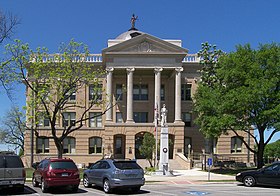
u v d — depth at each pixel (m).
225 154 52.59
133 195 19.22
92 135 52.97
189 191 21.42
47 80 36.75
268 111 32.78
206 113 38.09
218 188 23.31
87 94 53.28
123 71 52.09
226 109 35.06
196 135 53.22
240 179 24.89
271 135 36.34
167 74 53.88
